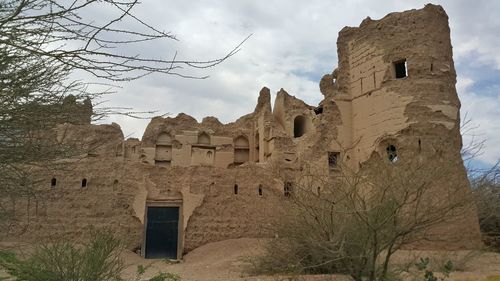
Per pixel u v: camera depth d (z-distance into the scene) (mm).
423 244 17312
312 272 12719
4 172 6234
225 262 19906
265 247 15617
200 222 26844
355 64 31750
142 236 26031
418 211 9539
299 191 12148
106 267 10258
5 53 4984
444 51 28016
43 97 5496
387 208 9367
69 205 25578
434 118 26438
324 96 35750
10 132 5598
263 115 37781
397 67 29516
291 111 37250
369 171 11117
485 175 11438
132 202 26516
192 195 27188
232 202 27453
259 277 14305
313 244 10883
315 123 33219
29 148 5883
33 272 9352
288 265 13078
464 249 18422
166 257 26375
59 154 6469
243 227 27062
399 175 9688
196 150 42906
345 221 10141
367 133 29719
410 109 26938
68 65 5113
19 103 5375
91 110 6082
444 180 10219
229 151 43344
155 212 27047
